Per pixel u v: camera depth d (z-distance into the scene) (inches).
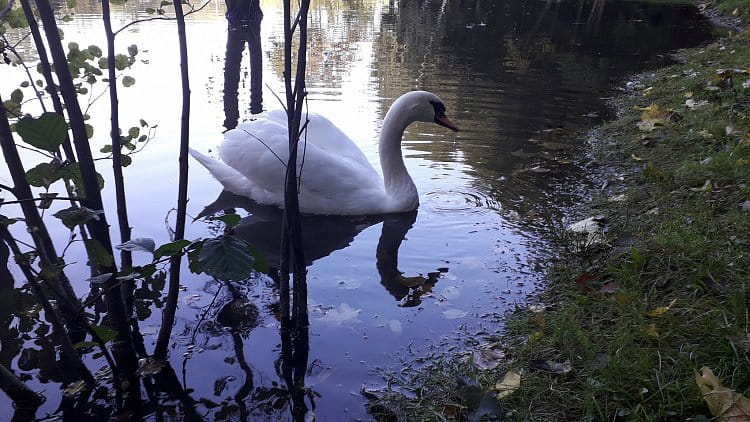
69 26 479.8
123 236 118.6
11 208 177.5
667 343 107.7
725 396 89.7
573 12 710.5
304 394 109.0
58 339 123.6
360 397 108.3
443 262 157.8
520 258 157.2
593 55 447.2
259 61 295.1
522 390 105.2
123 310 108.9
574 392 103.2
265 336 125.6
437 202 197.0
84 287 140.4
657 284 128.0
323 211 195.0
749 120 208.7
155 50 418.3
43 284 141.7
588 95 326.0
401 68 396.2
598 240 156.0
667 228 147.2
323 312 134.5
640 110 279.3
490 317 132.0
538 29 583.8
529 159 231.5
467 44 496.4
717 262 126.3
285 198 118.0
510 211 186.9
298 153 191.2
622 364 104.2
